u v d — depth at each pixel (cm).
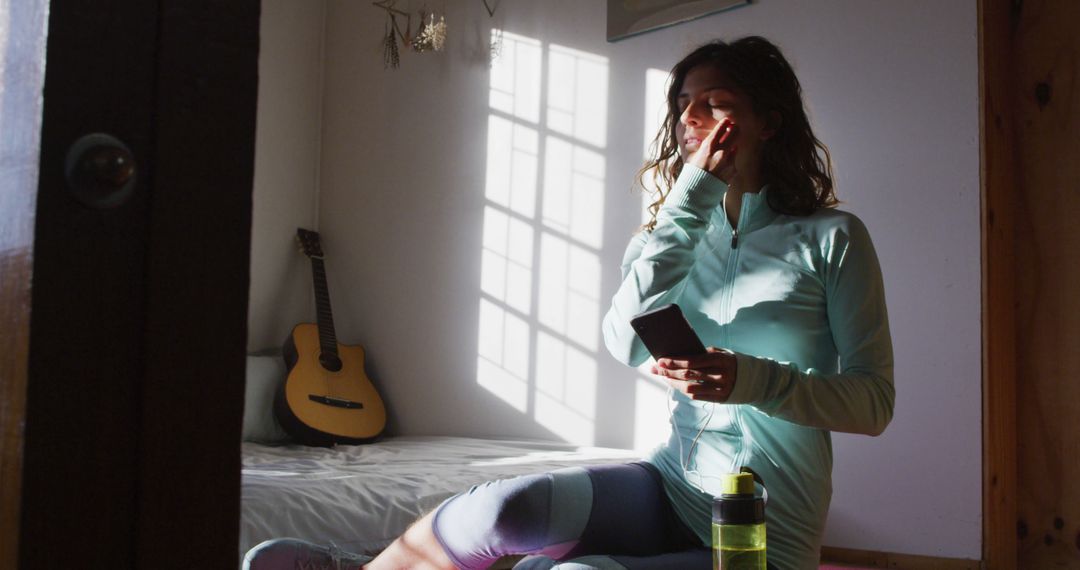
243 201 56
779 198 144
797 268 137
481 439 373
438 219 418
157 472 51
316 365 404
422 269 421
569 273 368
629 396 345
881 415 130
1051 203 279
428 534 126
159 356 52
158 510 51
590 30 370
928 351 278
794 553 129
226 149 55
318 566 134
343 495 200
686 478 135
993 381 268
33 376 47
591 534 126
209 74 55
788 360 136
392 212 434
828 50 306
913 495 277
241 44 56
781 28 316
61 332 48
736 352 125
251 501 184
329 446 380
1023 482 280
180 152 53
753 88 144
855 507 288
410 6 437
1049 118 281
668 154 168
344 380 410
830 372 140
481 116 406
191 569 52
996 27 280
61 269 48
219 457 54
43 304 48
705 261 145
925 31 285
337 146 457
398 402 424
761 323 136
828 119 305
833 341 140
